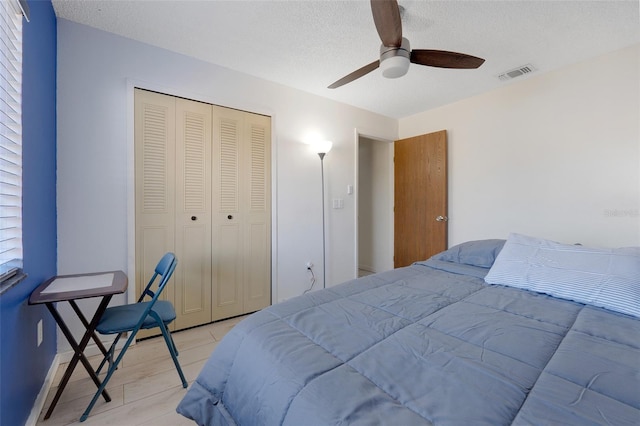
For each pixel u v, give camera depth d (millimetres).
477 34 2020
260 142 2736
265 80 2738
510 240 1791
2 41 1096
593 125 2354
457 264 2033
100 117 1979
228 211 2551
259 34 2041
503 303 1320
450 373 787
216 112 2480
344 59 2381
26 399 1285
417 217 3641
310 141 3080
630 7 1729
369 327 1082
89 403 1472
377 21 1458
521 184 2793
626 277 1265
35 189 1454
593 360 829
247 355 996
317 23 1918
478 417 623
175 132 2279
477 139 3131
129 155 2070
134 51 2102
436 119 3521
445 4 1716
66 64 1872
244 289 2656
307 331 1058
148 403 1493
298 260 3014
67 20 1877
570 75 2465
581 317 1152
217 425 999
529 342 949
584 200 2410
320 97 3148
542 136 2645
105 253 1999
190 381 1675
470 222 3199
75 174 1900
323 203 3207
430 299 1372
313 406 701
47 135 1657
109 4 1741
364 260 4523
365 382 767
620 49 2215
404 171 3787
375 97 3191
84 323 1587
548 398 670
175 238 2285
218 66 2465
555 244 1622
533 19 1854
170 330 2279
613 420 599
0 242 1139
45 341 1618
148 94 2168
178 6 1761
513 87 2836
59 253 1853
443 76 2674
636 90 2156
